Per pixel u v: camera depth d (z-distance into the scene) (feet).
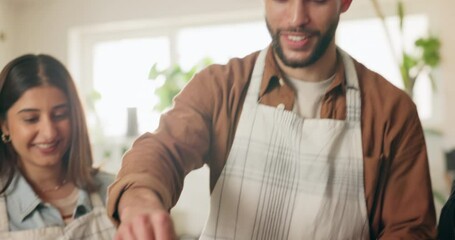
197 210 3.71
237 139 2.17
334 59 2.15
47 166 2.89
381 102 2.14
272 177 2.14
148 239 1.09
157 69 4.36
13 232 2.80
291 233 2.12
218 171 2.19
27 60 2.89
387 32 3.98
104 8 4.98
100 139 4.25
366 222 2.11
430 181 2.10
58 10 4.94
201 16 4.79
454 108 4.28
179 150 2.02
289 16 2.10
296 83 2.16
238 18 4.63
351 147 2.12
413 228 2.07
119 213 1.32
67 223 2.87
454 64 4.28
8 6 4.77
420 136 2.13
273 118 2.15
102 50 5.02
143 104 4.28
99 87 4.62
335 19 2.10
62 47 4.95
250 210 2.15
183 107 2.15
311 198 2.11
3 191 2.86
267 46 2.20
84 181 2.93
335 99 2.15
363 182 2.11
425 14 4.35
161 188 1.45
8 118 2.87
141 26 5.01
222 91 2.19
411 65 4.24
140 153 1.78
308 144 2.13
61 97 2.89
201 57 4.63
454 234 2.04
